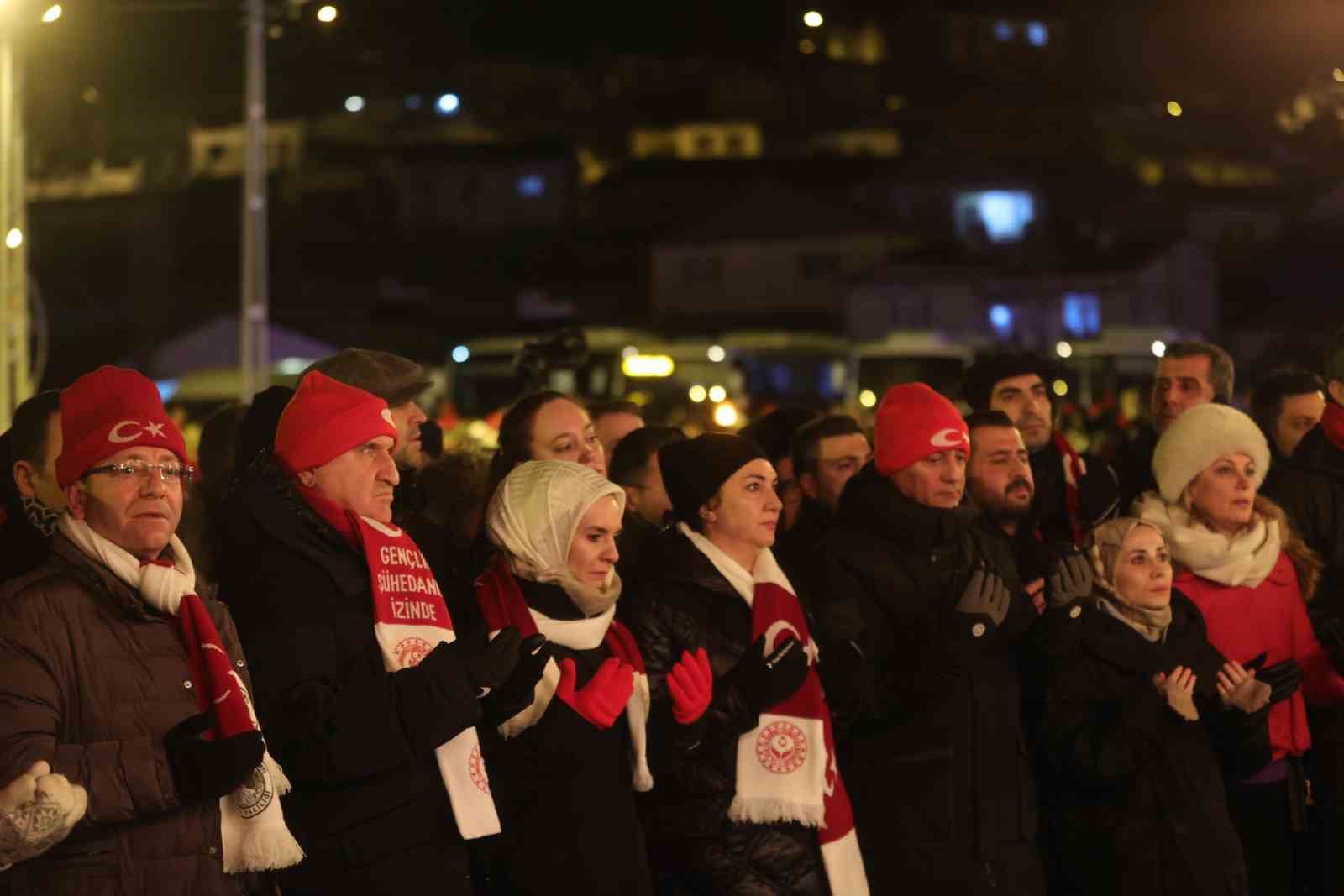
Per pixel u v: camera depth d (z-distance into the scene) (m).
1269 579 5.98
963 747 5.12
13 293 14.09
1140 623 5.55
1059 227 66.19
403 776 4.05
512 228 69.44
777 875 4.83
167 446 3.71
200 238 69.75
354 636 4.05
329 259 68.75
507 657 4.05
